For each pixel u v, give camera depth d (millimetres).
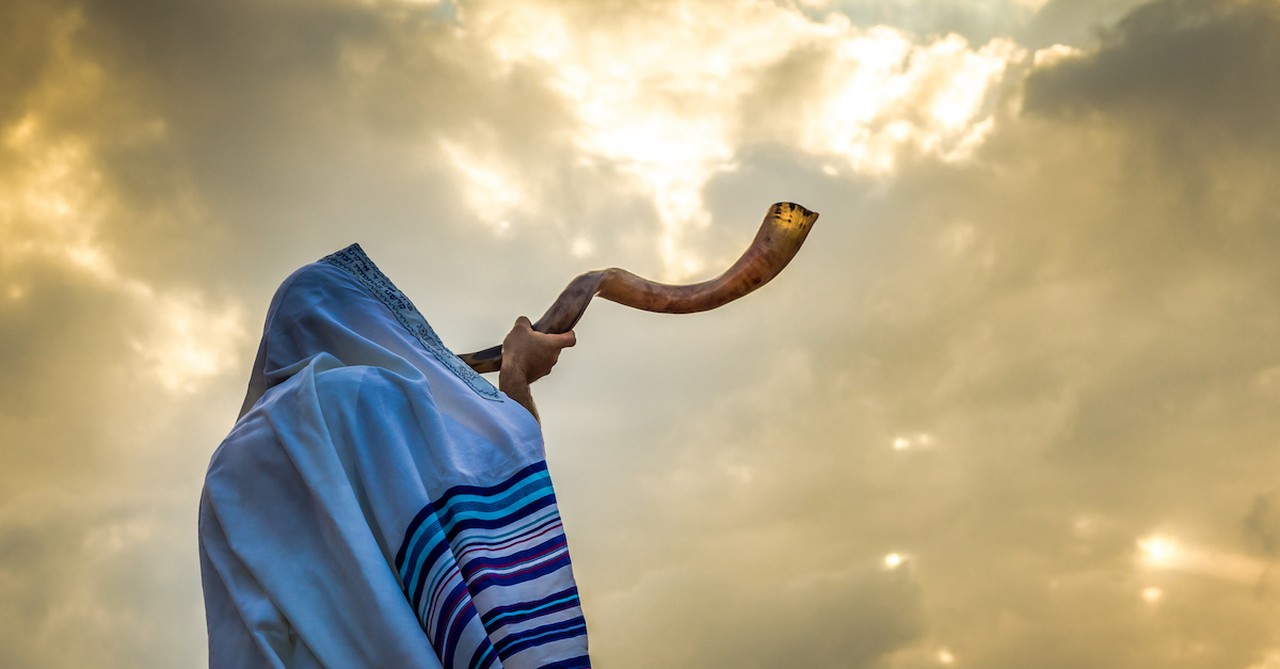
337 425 1548
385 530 1482
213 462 1566
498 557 1540
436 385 1694
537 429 1693
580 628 1527
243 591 1485
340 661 1402
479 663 1393
